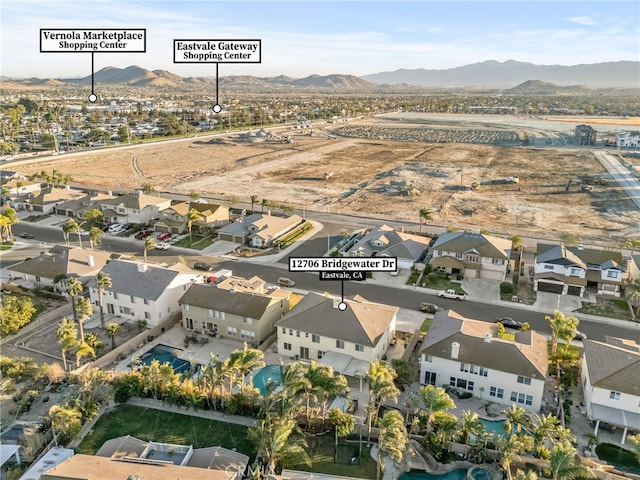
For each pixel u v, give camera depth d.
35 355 53.41
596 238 96.75
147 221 102.44
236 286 63.06
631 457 40.22
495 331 53.62
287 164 174.88
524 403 46.06
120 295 62.06
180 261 82.38
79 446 40.25
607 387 42.81
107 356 52.44
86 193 118.50
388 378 41.19
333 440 41.75
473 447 40.12
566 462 35.47
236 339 58.31
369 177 153.75
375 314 55.31
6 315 56.16
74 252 72.75
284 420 38.50
